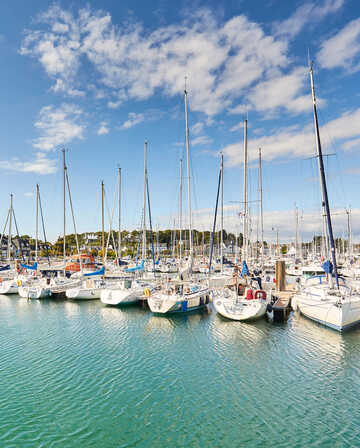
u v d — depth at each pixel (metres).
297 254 74.44
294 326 18.59
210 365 13.20
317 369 12.73
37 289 27.42
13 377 12.13
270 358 13.87
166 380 11.84
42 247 90.56
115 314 22.14
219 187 30.53
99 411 9.79
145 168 36.41
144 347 15.39
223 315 20.09
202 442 8.34
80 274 31.77
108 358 14.02
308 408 9.93
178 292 23.14
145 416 9.52
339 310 17.06
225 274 34.41
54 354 14.52
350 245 61.84
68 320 20.62
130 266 44.41
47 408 9.96
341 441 8.37
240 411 9.76
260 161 37.75
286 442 8.34
